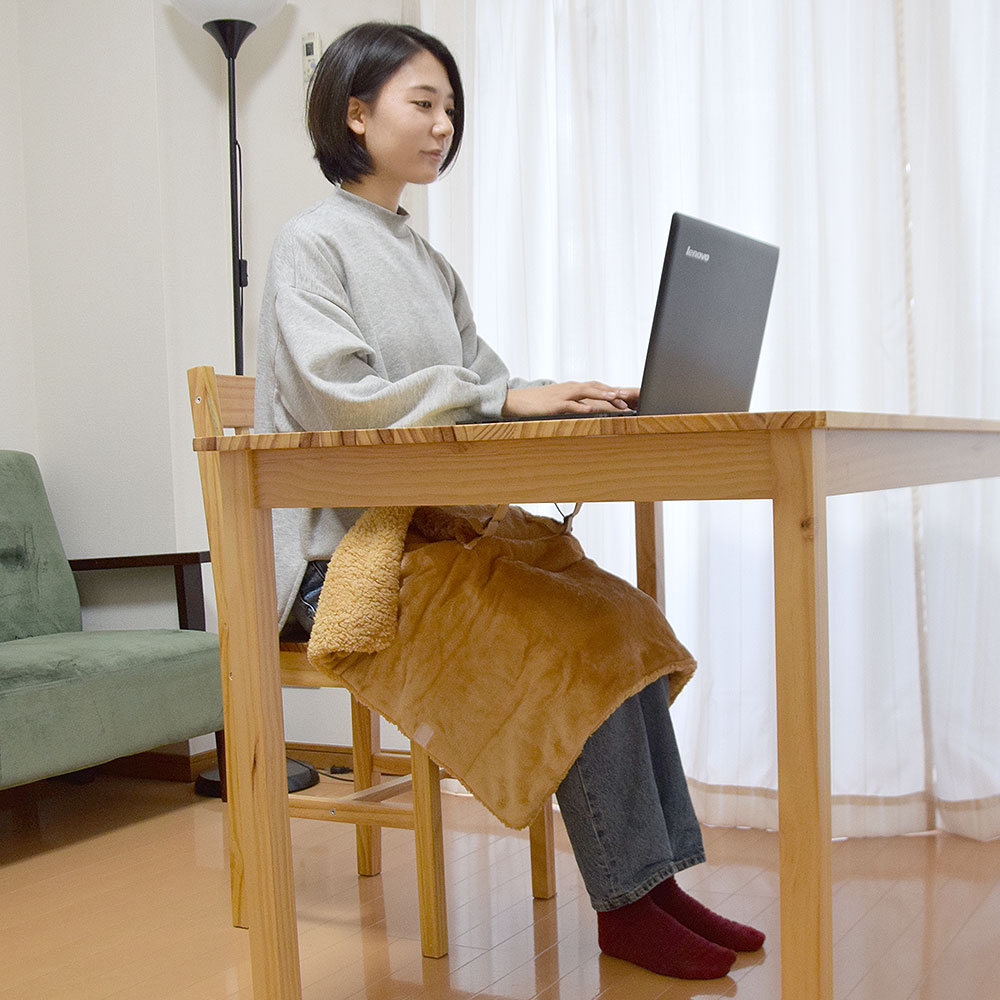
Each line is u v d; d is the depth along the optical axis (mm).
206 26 2662
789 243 2174
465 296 1937
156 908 1870
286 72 2848
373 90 1692
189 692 2455
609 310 2359
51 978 1578
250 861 1287
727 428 973
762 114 2225
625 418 1013
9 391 2908
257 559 1270
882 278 2123
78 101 2865
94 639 2473
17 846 2285
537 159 2463
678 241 1240
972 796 2090
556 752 1279
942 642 2123
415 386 1401
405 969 1561
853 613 2158
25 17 2941
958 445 1468
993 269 2047
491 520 1472
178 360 2797
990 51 2033
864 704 2141
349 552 1369
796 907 975
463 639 1322
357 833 1990
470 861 2059
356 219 1706
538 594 1337
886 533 2133
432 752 1310
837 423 971
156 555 2633
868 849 2064
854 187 2150
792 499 969
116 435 2846
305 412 1543
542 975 1524
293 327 1507
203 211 2877
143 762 2865
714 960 1488
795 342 2178
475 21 2527
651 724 1540
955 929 1646
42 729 2115
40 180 2934
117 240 2822
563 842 2156
